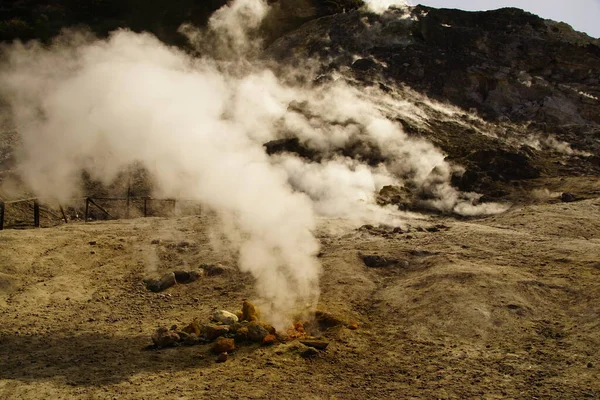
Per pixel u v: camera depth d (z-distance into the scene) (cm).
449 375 635
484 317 770
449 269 922
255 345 736
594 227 1215
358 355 704
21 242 1180
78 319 867
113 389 623
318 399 590
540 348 691
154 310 906
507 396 580
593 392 572
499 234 1135
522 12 3203
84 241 1223
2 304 925
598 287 826
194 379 643
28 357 721
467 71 2638
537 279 875
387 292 896
